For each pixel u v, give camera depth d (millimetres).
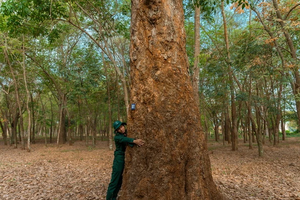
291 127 41781
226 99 15008
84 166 9344
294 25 8438
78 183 6047
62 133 24844
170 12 3338
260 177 6594
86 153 14656
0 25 12078
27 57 18156
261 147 11531
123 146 3764
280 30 8758
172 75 3227
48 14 10930
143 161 3104
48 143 26750
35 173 7840
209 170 3355
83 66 16438
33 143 26078
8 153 15938
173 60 3264
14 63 18406
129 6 12586
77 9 13422
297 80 9289
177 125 3119
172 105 3152
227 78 13836
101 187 5457
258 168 8242
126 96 12406
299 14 9266
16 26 10680
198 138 3268
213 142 24297
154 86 3207
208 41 14578
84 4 12781
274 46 9812
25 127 39438
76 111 26125
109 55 12648
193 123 3260
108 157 12250
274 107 13195
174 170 3027
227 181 6055
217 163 9742
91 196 4688
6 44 14914
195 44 10758
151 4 3316
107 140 31188
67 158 12266
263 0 9953
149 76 3248
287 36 9180
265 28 9648
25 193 5191
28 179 6793
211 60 12844
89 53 16672
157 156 3045
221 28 15000
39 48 17469
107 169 8461
